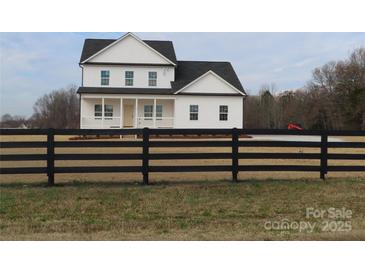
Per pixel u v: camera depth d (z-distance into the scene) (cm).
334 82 5925
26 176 1093
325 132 1027
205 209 734
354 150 1839
